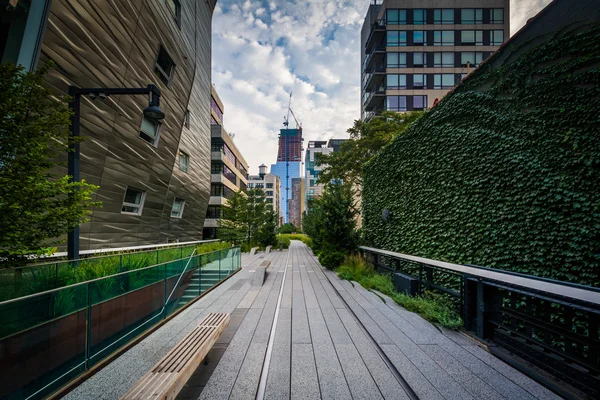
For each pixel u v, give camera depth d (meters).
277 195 93.38
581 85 3.46
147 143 11.78
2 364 2.28
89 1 7.73
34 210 4.04
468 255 4.97
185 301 6.08
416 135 6.95
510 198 4.20
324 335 4.09
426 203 6.38
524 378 2.84
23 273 4.24
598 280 3.08
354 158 17.75
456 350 3.52
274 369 3.08
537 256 3.74
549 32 3.92
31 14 6.40
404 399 2.51
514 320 3.35
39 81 4.09
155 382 1.91
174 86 13.42
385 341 3.81
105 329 3.46
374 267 9.41
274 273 10.34
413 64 27.66
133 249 11.08
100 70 8.51
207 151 21.45
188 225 18.75
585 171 3.30
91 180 9.12
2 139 3.72
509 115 4.35
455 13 27.78
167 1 11.93
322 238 12.07
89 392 2.67
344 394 2.59
